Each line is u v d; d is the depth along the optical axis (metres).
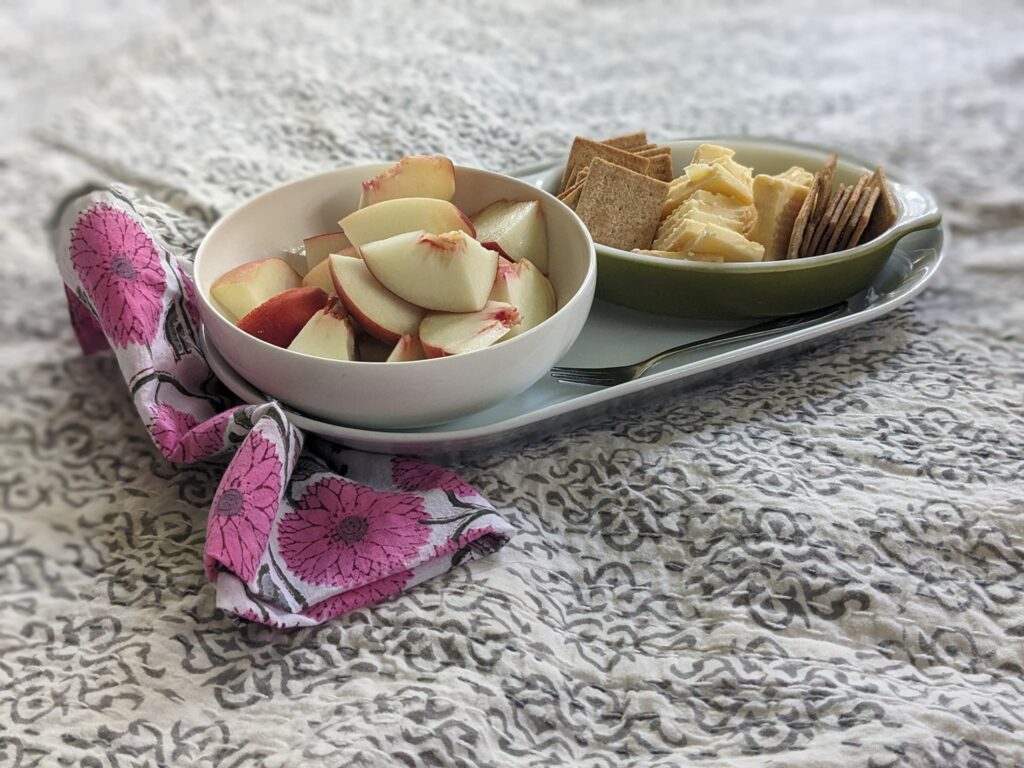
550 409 0.64
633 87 1.24
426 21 1.37
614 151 0.83
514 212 0.73
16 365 0.81
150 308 0.69
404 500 0.61
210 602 0.58
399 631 0.55
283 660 0.54
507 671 0.53
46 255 0.95
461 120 1.09
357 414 0.61
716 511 0.62
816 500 0.62
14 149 1.07
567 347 0.65
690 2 1.55
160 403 0.66
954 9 1.53
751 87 1.25
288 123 1.08
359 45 1.28
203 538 0.63
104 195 0.73
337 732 0.49
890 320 0.81
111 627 0.57
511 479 0.65
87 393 0.78
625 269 0.74
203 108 1.12
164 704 0.52
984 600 0.56
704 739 0.49
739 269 0.72
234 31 1.33
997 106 1.19
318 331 0.63
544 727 0.50
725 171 0.80
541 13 1.46
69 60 1.34
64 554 0.63
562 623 0.56
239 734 0.50
